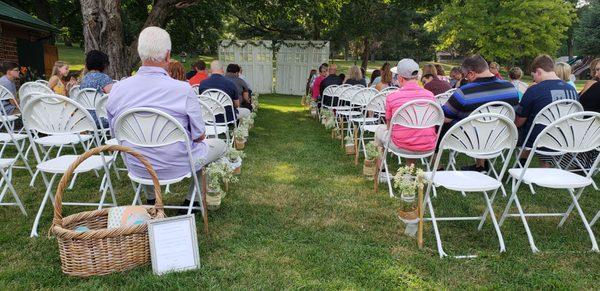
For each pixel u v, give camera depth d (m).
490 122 2.66
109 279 2.27
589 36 28.55
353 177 4.48
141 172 2.68
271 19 13.81
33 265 2.45
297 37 17.00
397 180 2.99
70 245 2.25
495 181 2.75
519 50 19.64
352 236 2.95
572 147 2.81
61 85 6.10
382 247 2.79
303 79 16.31
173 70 4.52
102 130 4.14
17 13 12.08
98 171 4.48
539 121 3.62
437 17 19.47
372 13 14.88
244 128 5.93
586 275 2.44
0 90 4.79
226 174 3.57
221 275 2.36
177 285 2.23
